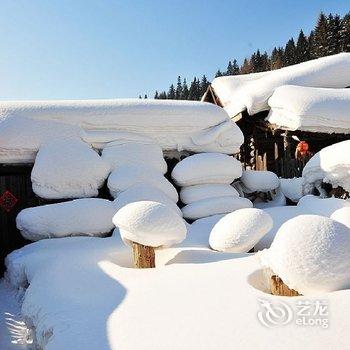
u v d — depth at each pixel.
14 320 4.91
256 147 15.99
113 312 3.54
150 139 9.61
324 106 12.19
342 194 8.48
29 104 9.18
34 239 7.49
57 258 5.80
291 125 12.54
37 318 4.13
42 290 4.68
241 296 3.39
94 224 7.44
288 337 2.60
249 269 4.18
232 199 8.91
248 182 10.16
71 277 4.86
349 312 2.83
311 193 9.23
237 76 19.03
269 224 5.95
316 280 3.33
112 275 4.72
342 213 5.44
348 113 12.18
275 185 10.20
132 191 8.22
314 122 12.13
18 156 8.56
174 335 2.88
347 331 2.59
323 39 50.12
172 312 3.27
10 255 7.32
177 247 6.32
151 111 9.65
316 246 3.45
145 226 5.00
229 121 10.31
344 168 8.12
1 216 8.46
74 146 8.76
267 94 13.85
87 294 4.24
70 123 9.05
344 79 15.93
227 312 3.10
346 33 48.53
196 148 9.95
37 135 8.69
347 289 3.29
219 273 4.14
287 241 3.57
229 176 9.44
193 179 9.15
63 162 8.45
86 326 3.38
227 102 17.34
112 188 8.57
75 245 6.76
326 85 15.64
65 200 8.49
